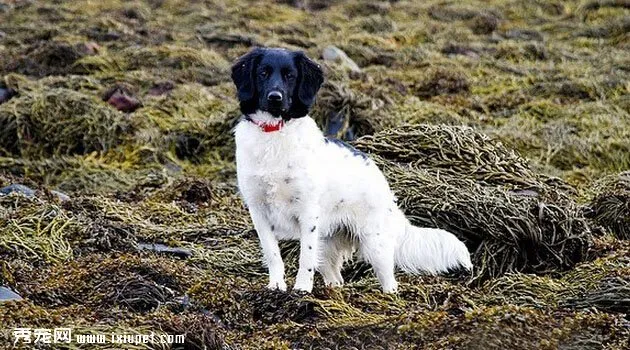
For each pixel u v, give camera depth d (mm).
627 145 14383
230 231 9930
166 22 22734
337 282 8297
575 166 14070
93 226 9180
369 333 6395
